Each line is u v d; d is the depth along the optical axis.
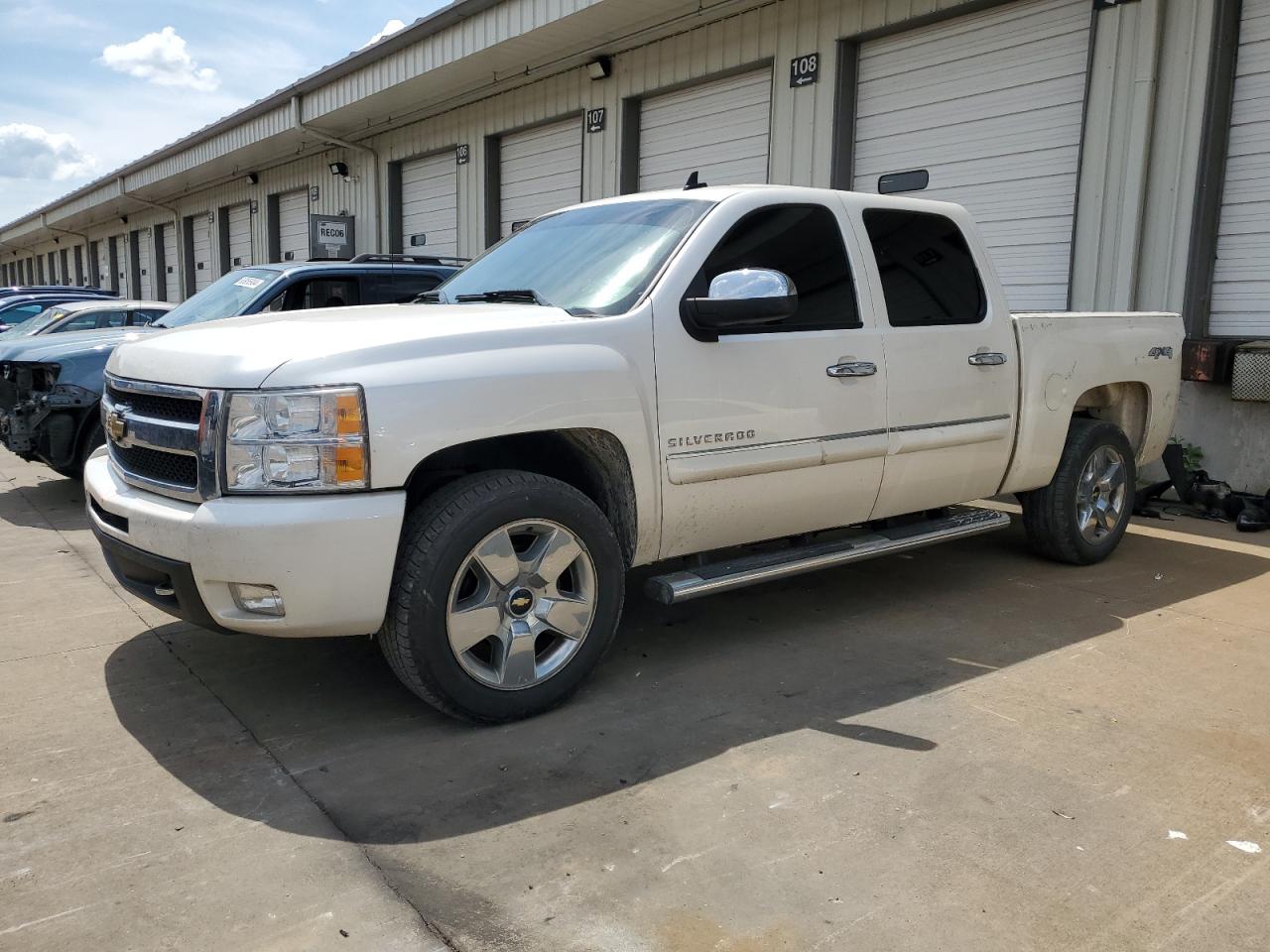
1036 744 3.28
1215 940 2.27
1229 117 7.42
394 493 3.04
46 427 6.92
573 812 2.83
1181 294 7.59
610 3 10.34
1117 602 4.88
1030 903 2.40
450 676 3.22
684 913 2.35
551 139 13.70
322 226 17.22
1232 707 3.59
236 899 2.40
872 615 4.68
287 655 4.11
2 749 3.23
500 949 2.22
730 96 11.11
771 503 4.01
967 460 4.72
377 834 2.71
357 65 14.54
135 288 30.56
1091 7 7.95
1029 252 8.70
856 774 3.06
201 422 3.05
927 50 9.30
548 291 3.95
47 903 2.38
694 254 3.78
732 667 3.98
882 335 4.30
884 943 2.24
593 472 3.71
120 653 4.15
